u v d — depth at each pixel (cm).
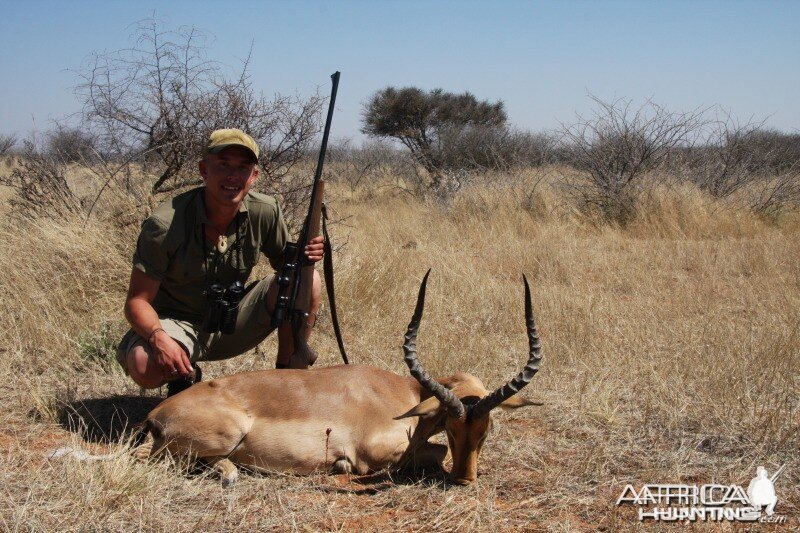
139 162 933
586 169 1720
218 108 908
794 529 404
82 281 748
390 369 643
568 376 637
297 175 943
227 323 505
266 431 448
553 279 1034
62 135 978
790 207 1727
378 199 2339
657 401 573
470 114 3675
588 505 425
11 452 457
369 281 837
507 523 403
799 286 984
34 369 605
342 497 428
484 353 682
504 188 1775
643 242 1384
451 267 1012
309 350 539
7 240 830
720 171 1833
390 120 3606
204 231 497
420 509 414
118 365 614
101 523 379
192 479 439
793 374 630
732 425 530
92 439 494
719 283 1018
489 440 510
